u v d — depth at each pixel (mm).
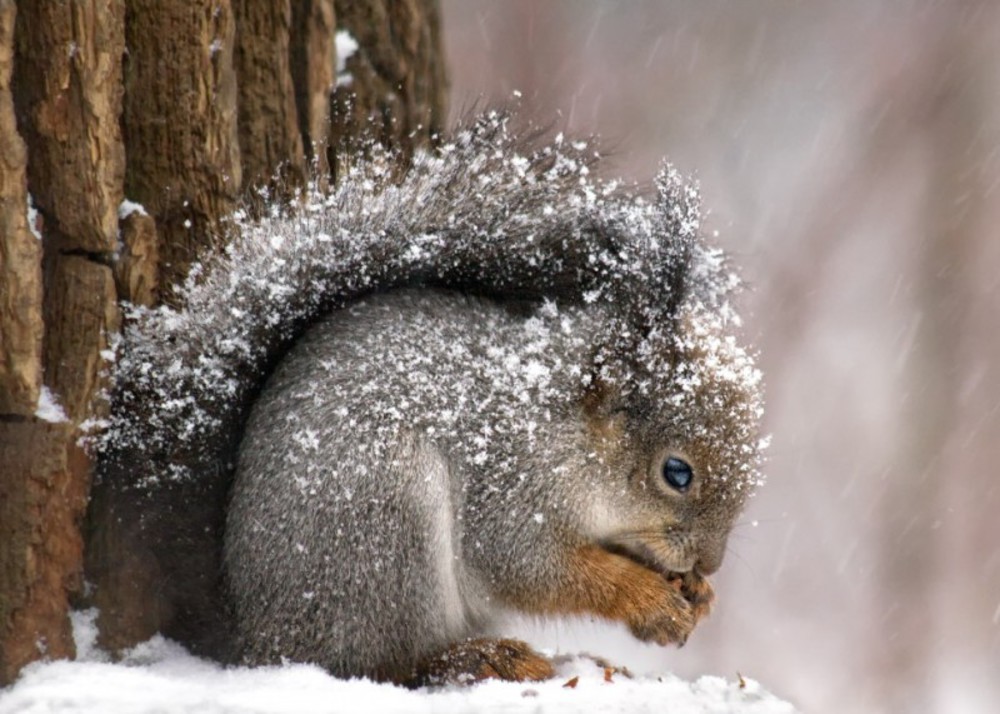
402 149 10594
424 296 9320
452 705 7195
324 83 9961
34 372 7844
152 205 8805
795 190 21547
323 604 8172
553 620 9555
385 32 10703
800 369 20016
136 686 7383
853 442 19391
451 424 8930
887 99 22734
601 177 10000
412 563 8375
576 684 8016
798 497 19078
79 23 8023
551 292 9688
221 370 8617
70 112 8070
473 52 21250
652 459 9500
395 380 8719
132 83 8758
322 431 8398
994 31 23375
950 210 21344
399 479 8438
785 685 16766
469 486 9117
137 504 8430
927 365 19891
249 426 8469
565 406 9406
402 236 9266
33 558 7863
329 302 9078
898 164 22062
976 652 17484
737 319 10141
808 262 20766
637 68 22125
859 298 21031
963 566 18422
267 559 8180
